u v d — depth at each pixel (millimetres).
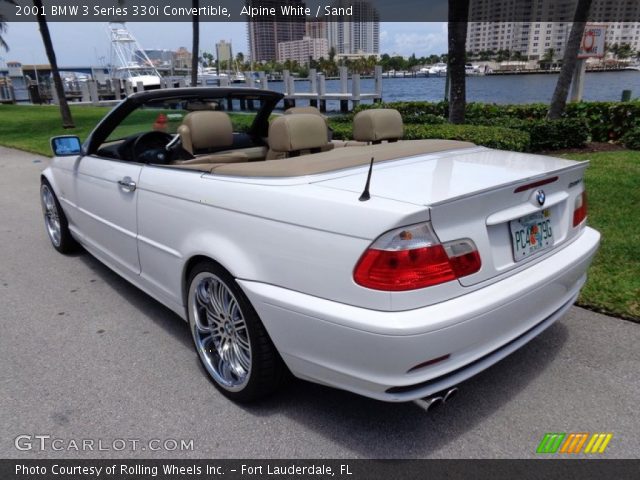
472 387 2963
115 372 3230
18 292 4488
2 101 38750
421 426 2662
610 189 6438
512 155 3285
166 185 3225
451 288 2244
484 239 2379
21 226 6539
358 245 2199
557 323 3604
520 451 2479
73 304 4223
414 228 2162
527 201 2605
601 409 2750
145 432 2682
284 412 2801
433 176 2625
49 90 37094
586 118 10352
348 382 2348
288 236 2439
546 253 2756
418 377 2207
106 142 4316
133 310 4098
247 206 2637
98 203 4148
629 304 3709
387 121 3988
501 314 2369
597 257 4469
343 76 21594
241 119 4332
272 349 2664
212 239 2838
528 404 2803
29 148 13125
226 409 2842
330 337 2303
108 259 4277
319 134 3439
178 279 3223
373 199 2279
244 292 2625
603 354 3232
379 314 2162
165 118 4094
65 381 3139
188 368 3262
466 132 8227
